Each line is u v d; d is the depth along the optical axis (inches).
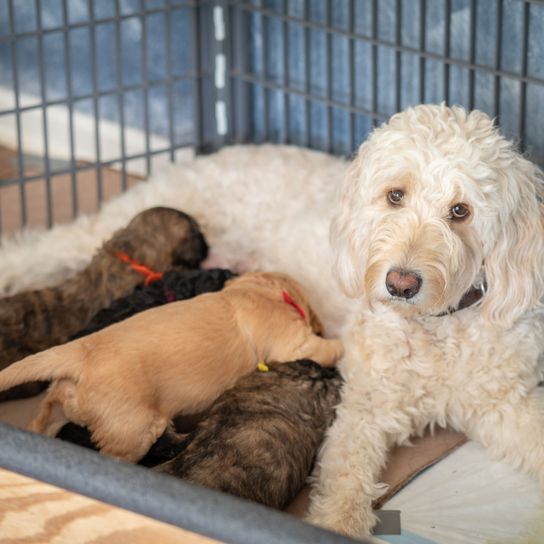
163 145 98.4
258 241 80.4
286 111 88.2
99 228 81.0
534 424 64.5
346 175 66.6
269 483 60.7
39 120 103.7
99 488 50.0
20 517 52.2
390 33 82.6
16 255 79.4
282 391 64.4
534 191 63.3
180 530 48.9
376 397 65.8
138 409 63.7
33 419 68.5
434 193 61.4
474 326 65.1
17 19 102.8
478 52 79.2
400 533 61.6
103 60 99.8
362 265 65.5
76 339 66.8
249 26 89.4
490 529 61.7
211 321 67.0
